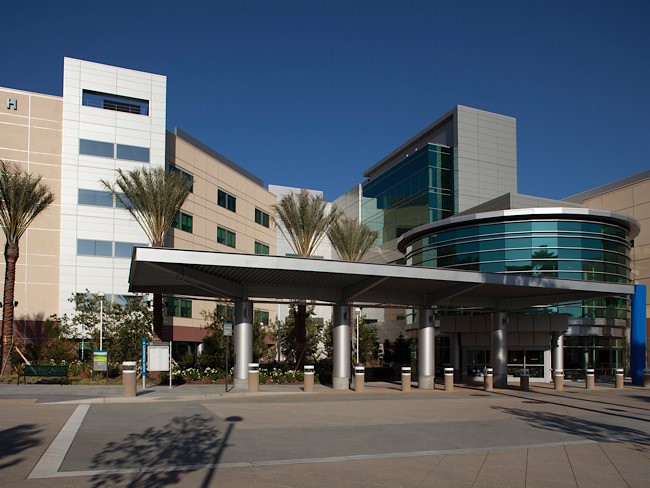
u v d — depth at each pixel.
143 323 30.81
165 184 30.62
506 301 30.17
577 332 36.28
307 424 14.16
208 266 19.88
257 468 9.23
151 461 9.50
